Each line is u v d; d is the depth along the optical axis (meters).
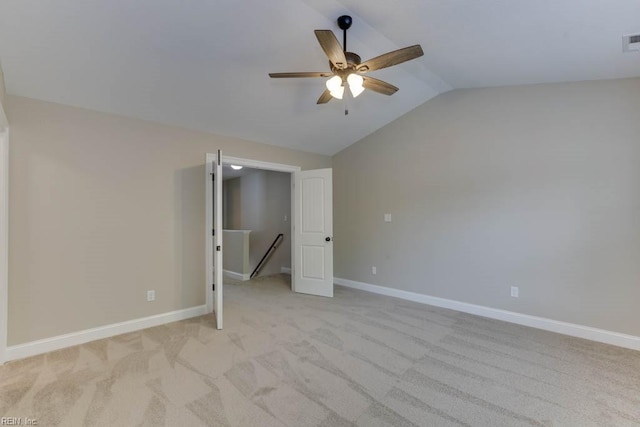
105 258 3.06
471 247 3.73
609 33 2.11
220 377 2.28
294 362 2.51
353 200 5.02
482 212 3.64
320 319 3.51
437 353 2.68
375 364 2.48
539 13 1.97
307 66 2.85
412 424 1.80
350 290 4.86
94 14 2.01
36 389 2.13
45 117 2.74
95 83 2.67
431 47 2.65
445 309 3.88
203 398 2.03
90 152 2.98
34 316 2.68
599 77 2.86
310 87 3.29
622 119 2.81
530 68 2.87
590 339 2.96
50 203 2.76
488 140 3.59
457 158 3.84
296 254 4.76
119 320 3.14
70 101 2.82
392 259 4.51
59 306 2.80
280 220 6.21
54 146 2.78
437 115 4.01
